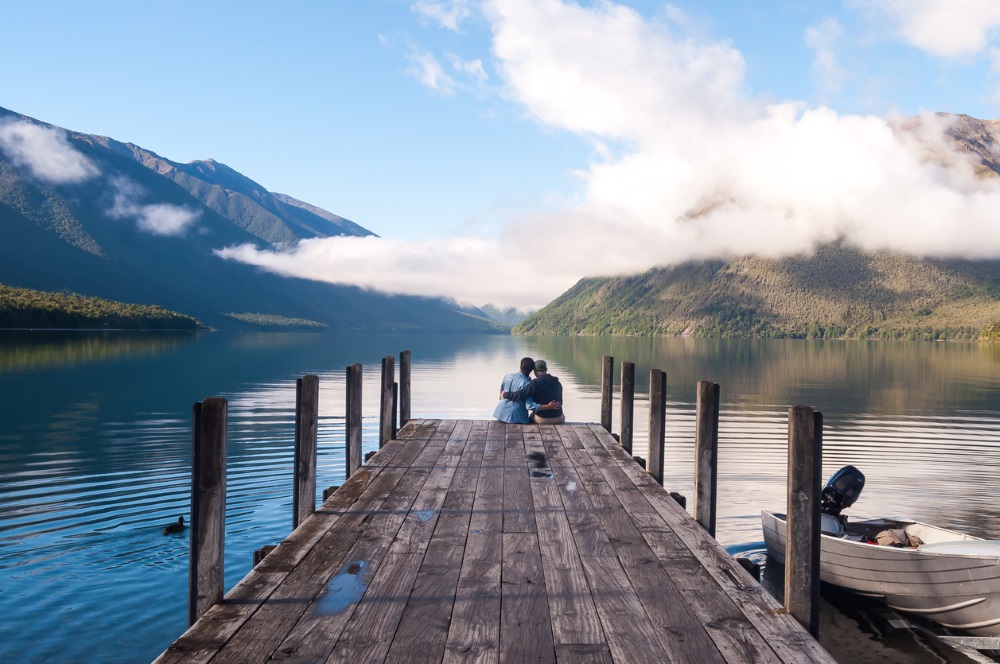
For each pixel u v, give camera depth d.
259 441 16.36
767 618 3.84
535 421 11.73
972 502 11.99
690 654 3.38
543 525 5.63
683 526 5.62
